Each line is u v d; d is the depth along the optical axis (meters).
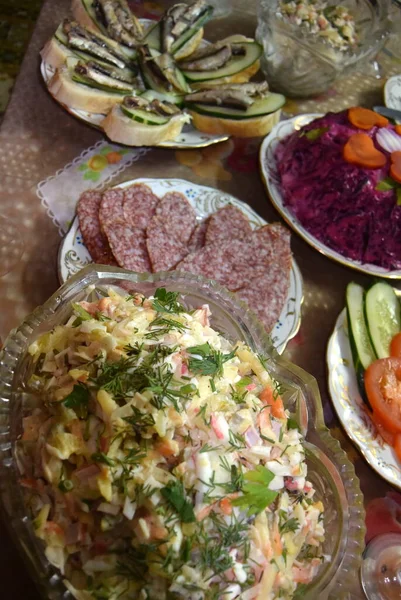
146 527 0.76
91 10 1.88
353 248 1.65
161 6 2.13
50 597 0.77
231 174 1.81
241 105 1.76
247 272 1.44
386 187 1.57
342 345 1.49
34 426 0.87
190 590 0.76
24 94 1.74
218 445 0.84
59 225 1.53
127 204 1.49
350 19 2.12
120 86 1.72
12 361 0.97
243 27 2.20
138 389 0.84
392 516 1.29
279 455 0.91
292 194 1.69
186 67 1.90
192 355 0.91
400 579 1.17
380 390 1.39
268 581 0.79
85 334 0.92
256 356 1.05
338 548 0.91
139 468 0.79
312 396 1.08
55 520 0.80
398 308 1.60
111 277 1.10
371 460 1.31
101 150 1.72
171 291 1.13
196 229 1.54
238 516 0.81
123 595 0.77
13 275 1.41
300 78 1.99
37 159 1.64
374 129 1.67
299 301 1.47
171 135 1.74
